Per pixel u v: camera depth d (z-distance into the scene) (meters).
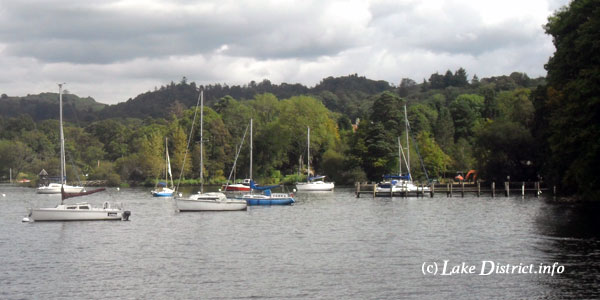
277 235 51.38
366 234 51.31
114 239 49.53
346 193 117.62
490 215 64.25
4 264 38.84
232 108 180.38
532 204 76.50
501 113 147.62
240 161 161.88
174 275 35.12
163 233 53.19
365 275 34.53
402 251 42.06
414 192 100.75
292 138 161.75
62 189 63.47
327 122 169.25
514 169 103.44
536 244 43.34
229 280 33.69
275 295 30.48
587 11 72.12
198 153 156.62
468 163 140.12
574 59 71.06
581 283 31.70
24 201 102.69
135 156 162.75
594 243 43.12
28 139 197.25
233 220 64.19
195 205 74.69
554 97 74.44
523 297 29.53
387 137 140.38
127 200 102.19
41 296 30.70
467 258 38.97
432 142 142.50
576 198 72.75
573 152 66.31
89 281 33.81
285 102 172.75
